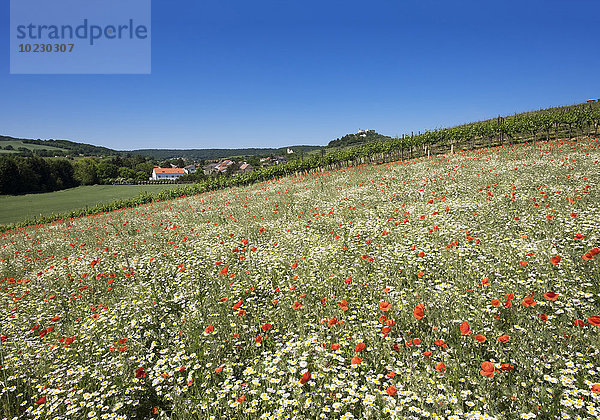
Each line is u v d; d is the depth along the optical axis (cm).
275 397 342
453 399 304
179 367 400
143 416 363
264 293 616
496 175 1459
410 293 525
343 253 759
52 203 4891
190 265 812
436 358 368
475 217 900
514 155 2012
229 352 439
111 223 1934
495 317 429
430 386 318
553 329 388
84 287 752
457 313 452
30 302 730
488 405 296
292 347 409
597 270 493
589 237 625
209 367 404
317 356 393
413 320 450
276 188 2386
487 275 559
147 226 1633
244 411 319
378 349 400
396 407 295
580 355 331
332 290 590
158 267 848
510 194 1065
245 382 370
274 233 1052
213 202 2202
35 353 489
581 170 1301
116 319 563
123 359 423
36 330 596
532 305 403
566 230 666
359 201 1374
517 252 617
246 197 2125
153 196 3488
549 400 293
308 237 938
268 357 394
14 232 2289
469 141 3509
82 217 2784
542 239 668
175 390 364
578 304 418
